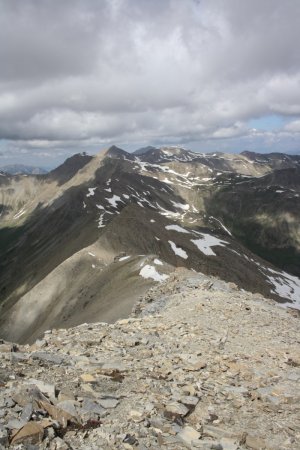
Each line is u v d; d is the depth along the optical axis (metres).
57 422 11.83
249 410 15.05
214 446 12.07
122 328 24.70
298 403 16.06
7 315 115.56
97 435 11.77
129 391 15.22
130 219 150.25
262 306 33.06
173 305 32.03
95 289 100.75
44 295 116.31
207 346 22.14
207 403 15.25
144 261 93.44
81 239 174.62
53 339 21.69
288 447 12.75
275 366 20.23
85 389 14.56
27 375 15.14
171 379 16.97
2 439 10.46
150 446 11.68
